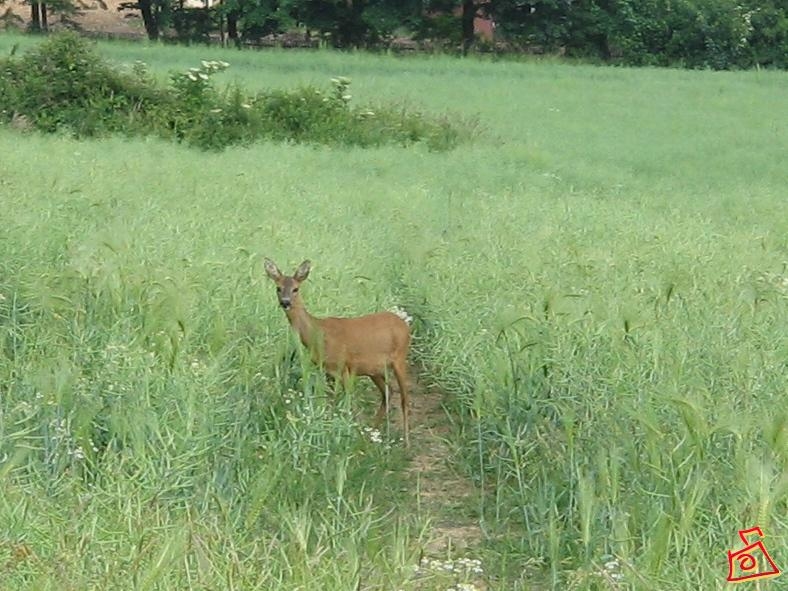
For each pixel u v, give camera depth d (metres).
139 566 7.95
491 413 11.88
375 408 13.70
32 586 7.50
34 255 14.51
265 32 72.44
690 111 47.25
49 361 11.26
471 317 14.31
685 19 69.81
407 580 8.51
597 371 11.80
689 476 9.46
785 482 8.52
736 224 23.17
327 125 33.94
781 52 70.31
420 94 45.62
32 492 8.95
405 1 70.00
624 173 31.16
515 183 28.02
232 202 21.05
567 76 57.16
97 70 33.59
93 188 20.41
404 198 23.80
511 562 9.96
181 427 10.30
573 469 10.26
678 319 13.17
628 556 9.07
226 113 33.53
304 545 8.37
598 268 15.62
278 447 10.84
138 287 13.07
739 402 10.95
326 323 12.41
